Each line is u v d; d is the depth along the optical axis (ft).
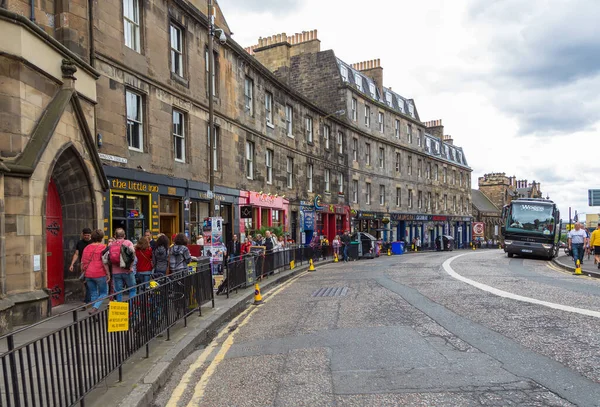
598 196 105.19
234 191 67.21
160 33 50.34
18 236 27.30
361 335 23.25
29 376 11.59
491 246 209.36
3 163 26.00
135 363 19.79
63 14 36.78
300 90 124.26
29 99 28.84
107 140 41.27
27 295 27.40
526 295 33.14
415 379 16.51
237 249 65.26
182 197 53.47
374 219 131.85
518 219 81.66
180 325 27.53
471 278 44.45
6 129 27.30
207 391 16.94
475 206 216.13
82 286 35.29
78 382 14.32
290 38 126.52
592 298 31.55
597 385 15.28
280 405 14.93
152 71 48.62
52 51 31.48
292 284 48.57
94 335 15.60
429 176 172.14
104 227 39.73
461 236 197.98
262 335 25.36
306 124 98.99
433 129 193.26
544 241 79.25
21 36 27.55
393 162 146.30
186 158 55.52
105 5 41.47
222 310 32.27
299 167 94.73
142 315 20.43
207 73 60.80
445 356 19.02
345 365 18.60
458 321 25.26
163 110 50.47
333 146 112.27
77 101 33.45
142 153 46.52
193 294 29.32
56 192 34.60
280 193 85.71
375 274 52.54
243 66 72.28
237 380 17.87
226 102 66.08
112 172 41.19
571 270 53.93
